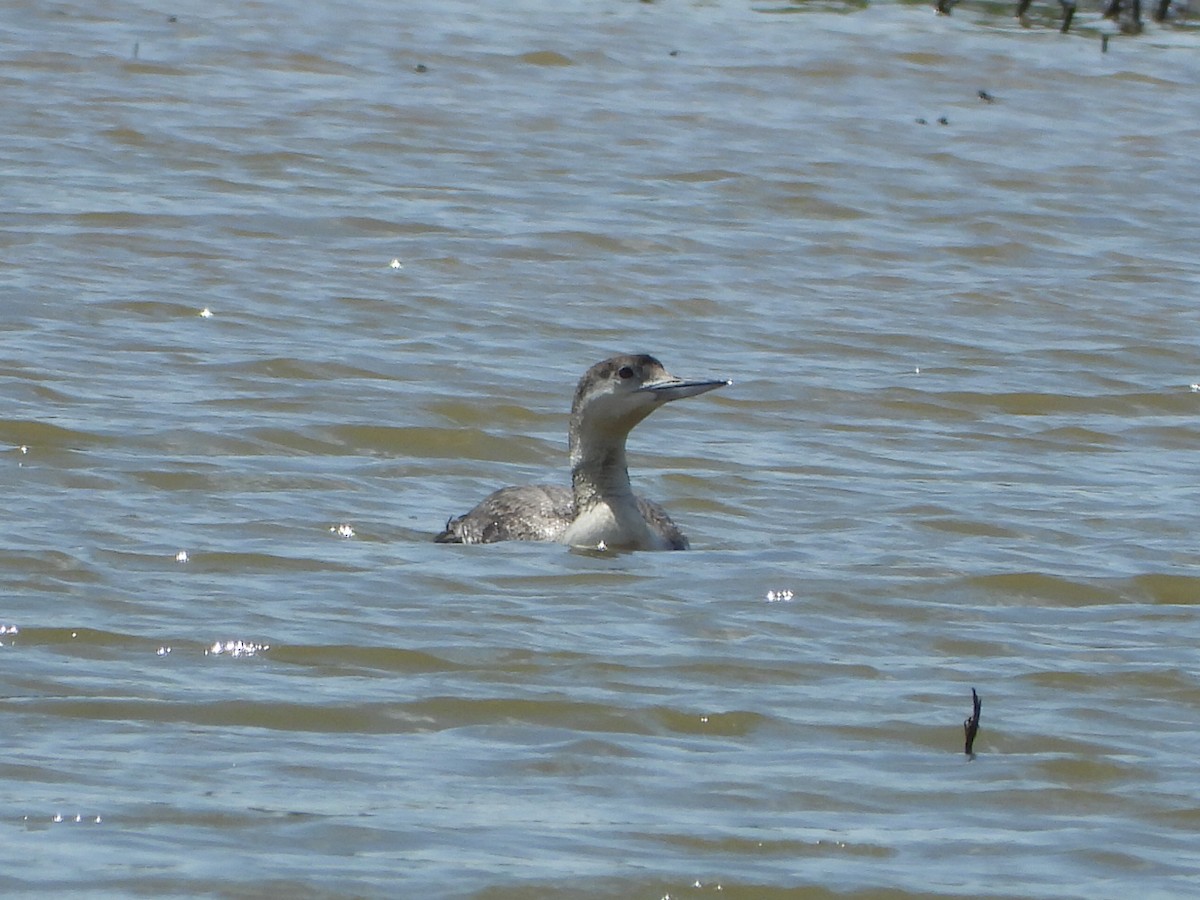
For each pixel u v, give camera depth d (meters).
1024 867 9.10
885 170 27.67
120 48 31.64
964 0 38.69
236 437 16.47
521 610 12.66
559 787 9.84
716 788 9.88
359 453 16.66
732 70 32.81
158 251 22.06
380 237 23.31
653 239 23.86
